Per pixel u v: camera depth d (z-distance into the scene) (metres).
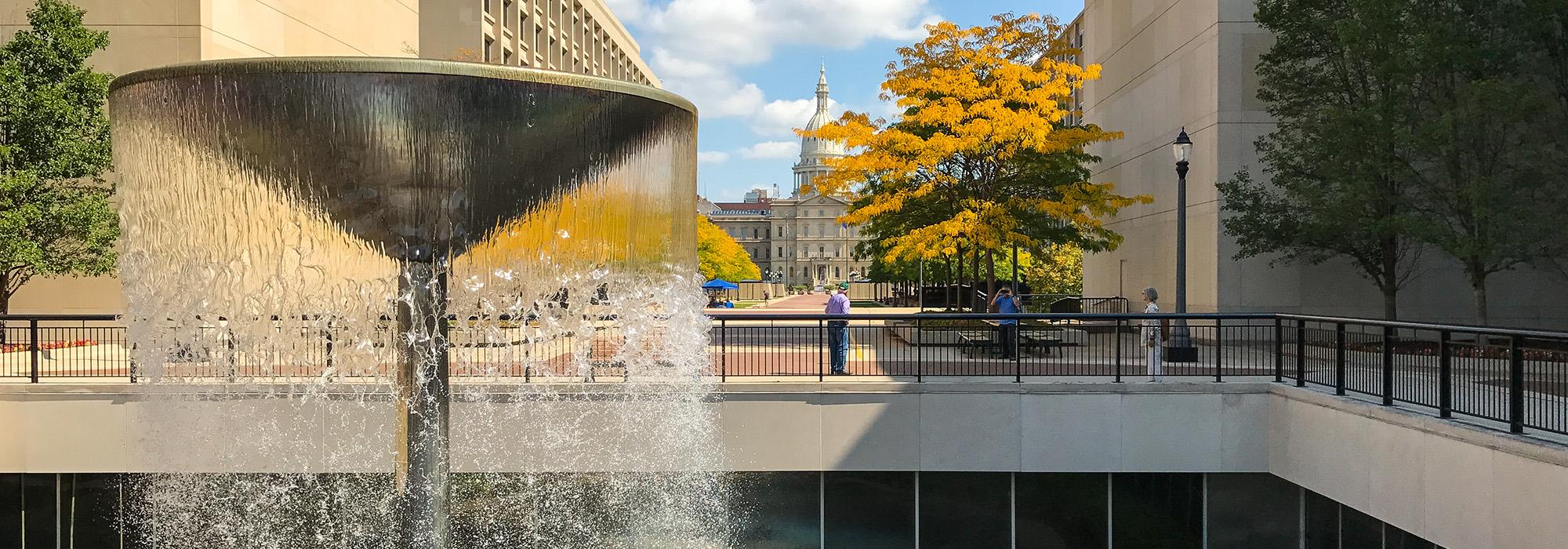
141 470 10.77
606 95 5.77
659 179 6.58
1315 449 9.87
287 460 10.40
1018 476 11.33
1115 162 26.22
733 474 11.24
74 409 10.83
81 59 17.81
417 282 5.97
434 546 6.23
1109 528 11.27
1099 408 10.94
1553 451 6.71
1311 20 16.70
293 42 24.20
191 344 6.05
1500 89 13.65
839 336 11.55
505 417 10.62
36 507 11.20
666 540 10.83
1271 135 17.69
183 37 20.39
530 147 5.62
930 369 12.02
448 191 5.59
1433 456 8.03
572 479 10.76
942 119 18.91
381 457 10.41
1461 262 18.78
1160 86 22.41
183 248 5.83
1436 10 15.21
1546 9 14.25
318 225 5.69
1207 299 19.47
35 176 16.33
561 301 6.34
